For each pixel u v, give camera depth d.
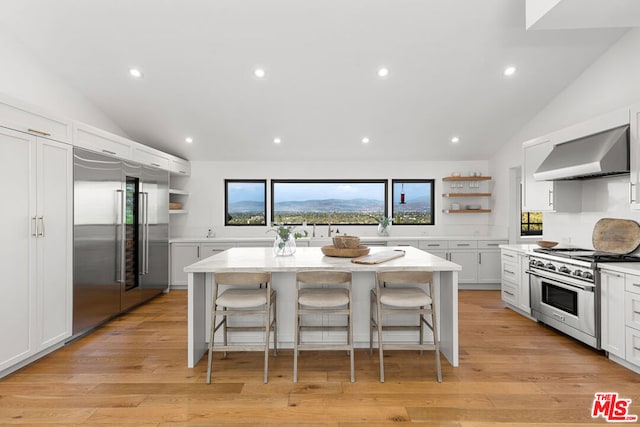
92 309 3.28
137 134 4.89
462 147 5.35
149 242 4.44
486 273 5.20
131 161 3.99
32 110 2.58
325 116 4.45
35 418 1.91
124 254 3.81
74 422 1.88
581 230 3.66
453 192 5.83
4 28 3.03
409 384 2.29
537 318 3.51
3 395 2.15
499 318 3.75
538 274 3.43
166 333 3.29
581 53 3.35
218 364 2.61
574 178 3.44
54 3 2.80
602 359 2.67
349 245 3.02
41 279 2.68
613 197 3.26
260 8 2.83
